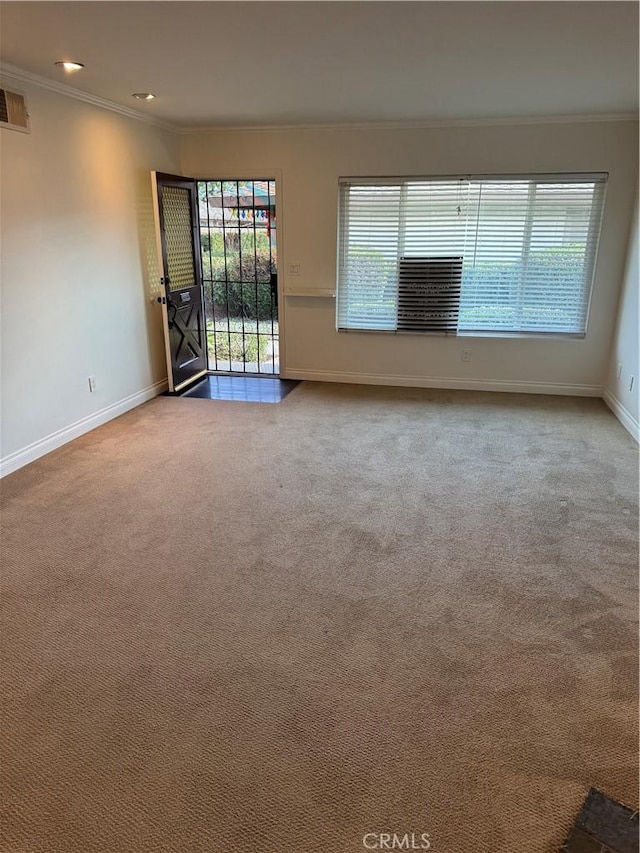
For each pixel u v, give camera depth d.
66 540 2.84
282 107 4.43
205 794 1.58
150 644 2.14
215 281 6.22
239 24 2.61
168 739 1.75
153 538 2.87
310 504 3.24
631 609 2.36
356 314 5.70
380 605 2.38
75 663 2.04
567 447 4.12
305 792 1.58
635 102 4.18
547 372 5.43
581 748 1.72
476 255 5.27
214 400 5.27
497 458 3.91
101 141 4.32
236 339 6.38
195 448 4.07
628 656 2.10
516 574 2.59
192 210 5.54
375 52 3.03
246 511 3.15
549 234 5.10
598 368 5.31
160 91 3.94
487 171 5.01
